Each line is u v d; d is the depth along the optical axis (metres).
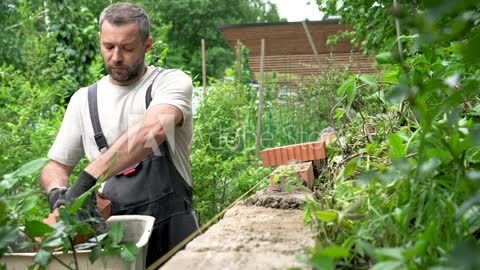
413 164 1.61
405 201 1.54
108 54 3.23
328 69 5.89
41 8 10.76
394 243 1.46
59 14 9.70
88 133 3.32
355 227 1.59
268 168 5.82
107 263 2.00
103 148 3.29
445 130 1.51
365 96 3.14
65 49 9.66
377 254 1.14
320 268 1.14
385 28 5.78
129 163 2.88
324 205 1.80
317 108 5.61
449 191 1.49
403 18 0.94
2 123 6.00
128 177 3.11
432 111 1.49
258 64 11.80
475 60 0.96
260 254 1.52
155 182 3.09
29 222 1.72
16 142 5.23
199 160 5.46
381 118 2.79
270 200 2.31
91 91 3.37
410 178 1.50
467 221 1.33
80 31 9.79
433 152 1.47
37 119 6.50
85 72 9.73
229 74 11.39
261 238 1.68
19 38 13.08
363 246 1.34
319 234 1.61
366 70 6.83
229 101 7.33
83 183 2.69
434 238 1.25
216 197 5.71
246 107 7.83
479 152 1.68
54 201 2.96
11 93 7.21
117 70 3.22
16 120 6.25
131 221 2.52
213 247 1.59
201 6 37.56
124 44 3.20
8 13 12.93
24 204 1.76
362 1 6.46
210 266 1.43
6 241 1.56
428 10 0.84
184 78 3.30
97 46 9.75
